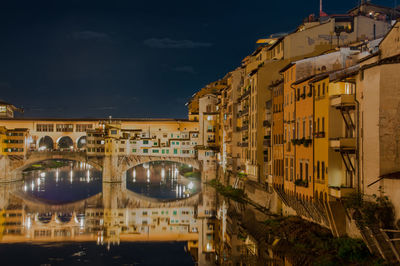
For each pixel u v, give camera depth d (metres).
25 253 51.41
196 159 135.50
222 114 114.69
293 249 43.72
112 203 91.56
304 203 47.59
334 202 39.56
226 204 83.94
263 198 68.75
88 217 75.44
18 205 88.31
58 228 66.06
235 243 52.78
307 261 39.66
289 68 54.03
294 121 51.28
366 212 32.56
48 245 55.47
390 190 32.12
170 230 65.44
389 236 31.78
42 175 156.50
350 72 38.84
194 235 62.22
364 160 35.53
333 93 39.97
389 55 35.84
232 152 94.44
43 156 136.50
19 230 64.19
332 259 36.22
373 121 34.19
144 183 132.12
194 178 145.38
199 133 131.75
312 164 44.34
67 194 105.50
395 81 33.19
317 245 41.16
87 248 54.28
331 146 39.16
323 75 42.16
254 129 73.06
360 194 35.69
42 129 147.62
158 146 136.25
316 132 43.56
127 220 72.88
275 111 60.19
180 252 52.97
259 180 70.50
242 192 86.62
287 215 56.72
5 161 131.62
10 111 167.50
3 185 123.50
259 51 83.62
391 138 33.22
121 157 135.00
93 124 147.75
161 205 89.06
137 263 48.19
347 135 39.16
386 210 32.03
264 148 68.44
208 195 100.31
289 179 52.72
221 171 116.00
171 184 129.12
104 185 125.56
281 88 57.62
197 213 79.06
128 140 135.50
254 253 47.78
